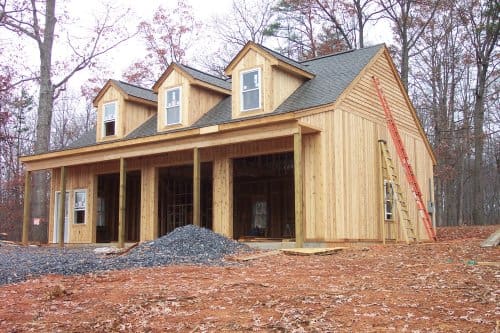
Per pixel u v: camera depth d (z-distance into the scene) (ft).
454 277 24.31
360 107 48.44
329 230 43.62
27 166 63.31
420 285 22.74
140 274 28.43
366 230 46.44
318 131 44.75
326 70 53.62
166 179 68.18
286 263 31.71
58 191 66.39
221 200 51.44
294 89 51.62
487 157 133.18
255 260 33.88
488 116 114.93
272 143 48.65
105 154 55.83
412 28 92.22
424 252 34.12
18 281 28.50
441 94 104.37
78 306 21.03
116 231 67.87
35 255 44.06
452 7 89.51
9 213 104.12
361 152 47.50
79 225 63.41
